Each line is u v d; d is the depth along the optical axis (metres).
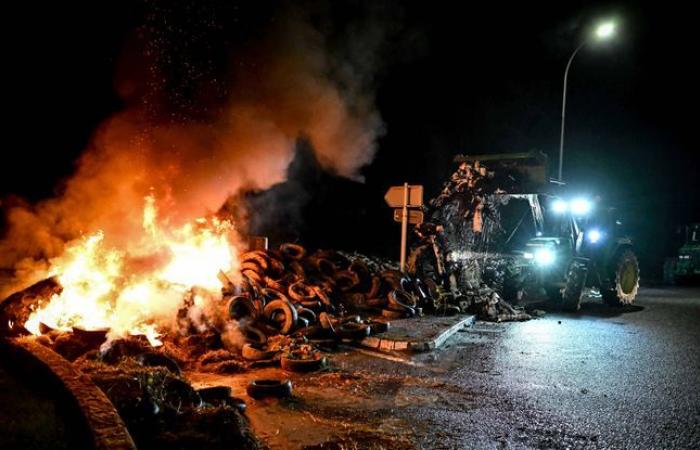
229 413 4.44
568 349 8.76
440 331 9.42
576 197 14.73
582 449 4.68
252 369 7.00
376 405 5.70
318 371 7.01
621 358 8.14
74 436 4.00
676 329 10.81
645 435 5.04
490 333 10.15
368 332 8.85
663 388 6.56
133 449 3.42
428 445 4.66
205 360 7.09
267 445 4.54
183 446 3.98
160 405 4.46
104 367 5.18
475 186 13.49
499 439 4.84
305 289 9.78
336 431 4.92
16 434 4.02
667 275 23.67
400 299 11.27
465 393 6.22
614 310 13.86
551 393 6.29
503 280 13.82
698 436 5.03
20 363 5.66
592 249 14.34
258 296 8.88
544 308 13.98
